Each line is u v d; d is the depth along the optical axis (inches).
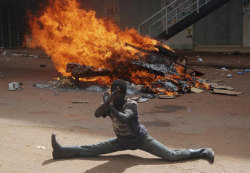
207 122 307.1
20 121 312.0
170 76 471.5
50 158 215.6
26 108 368.5
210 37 1003.9
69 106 376.5
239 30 940.0
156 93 438.3
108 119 319.6
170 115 334.6
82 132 275.7
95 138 259.1
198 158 211.9
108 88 470.3
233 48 962.1
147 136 201.5
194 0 987.3
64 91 466.9
